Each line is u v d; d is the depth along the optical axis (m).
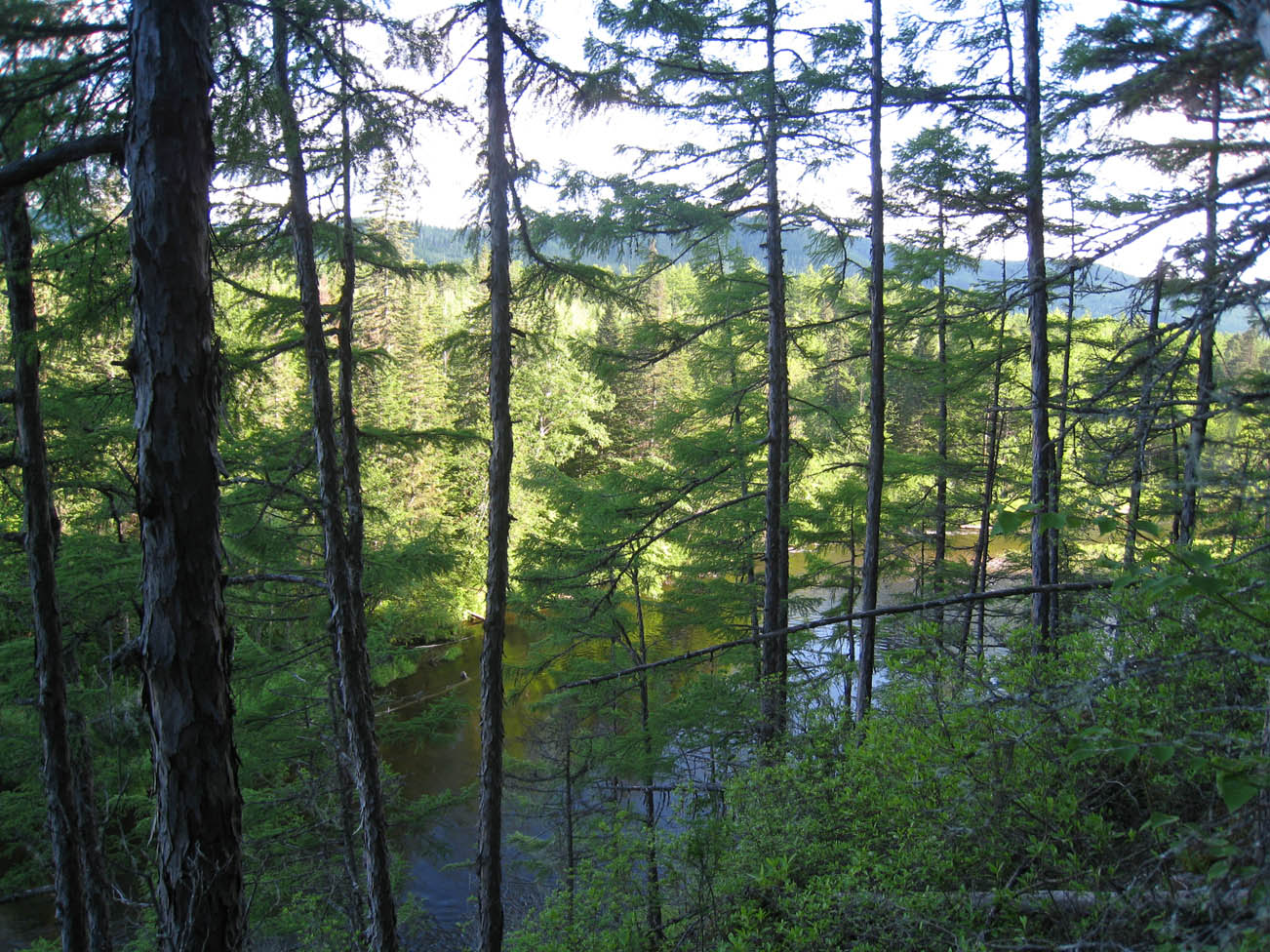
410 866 17.69
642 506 13.50
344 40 7.83
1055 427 9.17
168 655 4.36
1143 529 2.88
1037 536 10.45
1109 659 4.75
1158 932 3.02
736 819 7.21
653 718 13.53
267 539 11.44
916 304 13.87
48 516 8.12
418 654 29.56
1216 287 3.46
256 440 11.08
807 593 26.83
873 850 5.77
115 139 4.26
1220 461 3.10
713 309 13.78
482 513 31.58
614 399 33.53
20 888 14.90
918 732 5.38
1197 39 3.60
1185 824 3.09
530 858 15.75
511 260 9.12
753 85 10.80
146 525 4.38
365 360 10.77
